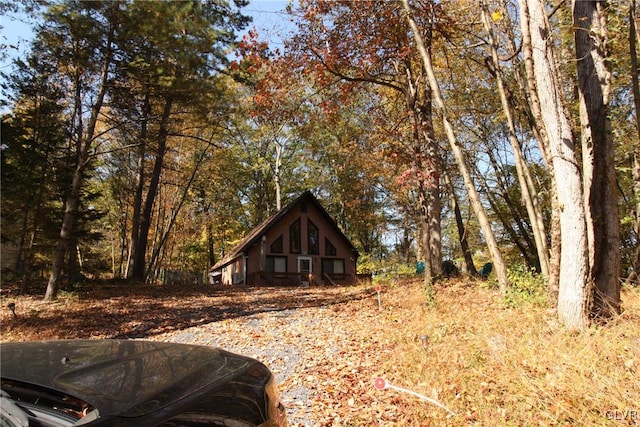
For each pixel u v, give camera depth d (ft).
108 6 45.50
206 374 7.29
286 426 8.20
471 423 14.01
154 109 66.64
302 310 39.06
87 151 52.54
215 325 33.47
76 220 65.41
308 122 53.06
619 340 17.37
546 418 13.12
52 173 60.59
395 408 16.03
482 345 20.39
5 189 55.11
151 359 7.70
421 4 39.81
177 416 5.74
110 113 60.90
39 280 70.38
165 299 49.96
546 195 56.49
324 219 103.35
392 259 118.73
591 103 24.86
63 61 50.11
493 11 38.81
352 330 29.17
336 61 43.32
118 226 129.59
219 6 67.10
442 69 59.21
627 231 49.98
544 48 23.99
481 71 57.31
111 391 6.01
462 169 32.27
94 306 44.57
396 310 34.63
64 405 5.70
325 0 40.45
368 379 19.20
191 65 49.60
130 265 105.19
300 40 43.45
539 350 17.99
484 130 68.54
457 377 17.38
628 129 41.75
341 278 99.91
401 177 40.32
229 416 6.48
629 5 24.25
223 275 122.93
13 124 54.34
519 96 49.19
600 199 23.61
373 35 42.73
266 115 47.80
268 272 86.63
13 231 66.59
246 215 153.89
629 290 29.19
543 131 28.17
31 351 7.92
